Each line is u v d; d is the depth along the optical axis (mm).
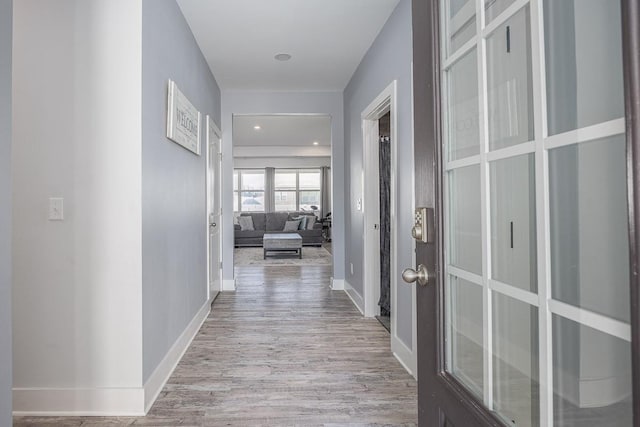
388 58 2820
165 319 2297
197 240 3203
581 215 632
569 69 649
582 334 636
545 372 722
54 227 1893
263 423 1817
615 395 571
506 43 817
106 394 1892
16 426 1785
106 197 1899
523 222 776
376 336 3049
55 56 1888
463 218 980
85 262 1899
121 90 1899
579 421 646
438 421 1004
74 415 1878
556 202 688
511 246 816
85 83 1893
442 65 989
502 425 773
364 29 3020
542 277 721
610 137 568
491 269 883
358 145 3855
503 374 848
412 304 2338
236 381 2252
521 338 791
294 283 5113
